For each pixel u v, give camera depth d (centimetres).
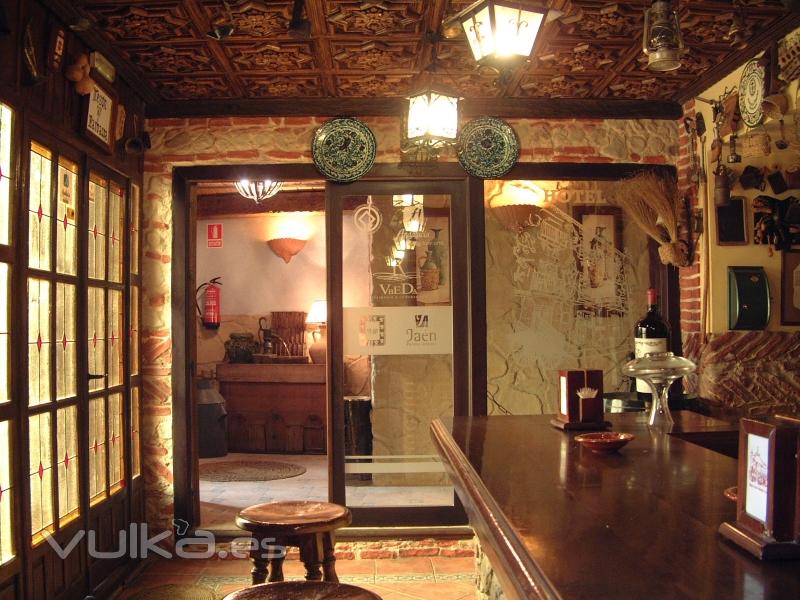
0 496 273
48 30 314
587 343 482
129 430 422
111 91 390
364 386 476
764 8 328
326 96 460
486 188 481
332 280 473
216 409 789
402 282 476
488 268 481
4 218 280
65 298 339
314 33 361
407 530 463
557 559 116
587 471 187
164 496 459
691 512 144
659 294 482
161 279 464
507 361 480
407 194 476
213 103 464
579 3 328
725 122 414
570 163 473
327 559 274
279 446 811
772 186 435
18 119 288
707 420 291
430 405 476
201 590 396
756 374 427
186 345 471
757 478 121
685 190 463
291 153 468
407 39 370
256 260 883
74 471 344
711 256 434
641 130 475
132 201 446
